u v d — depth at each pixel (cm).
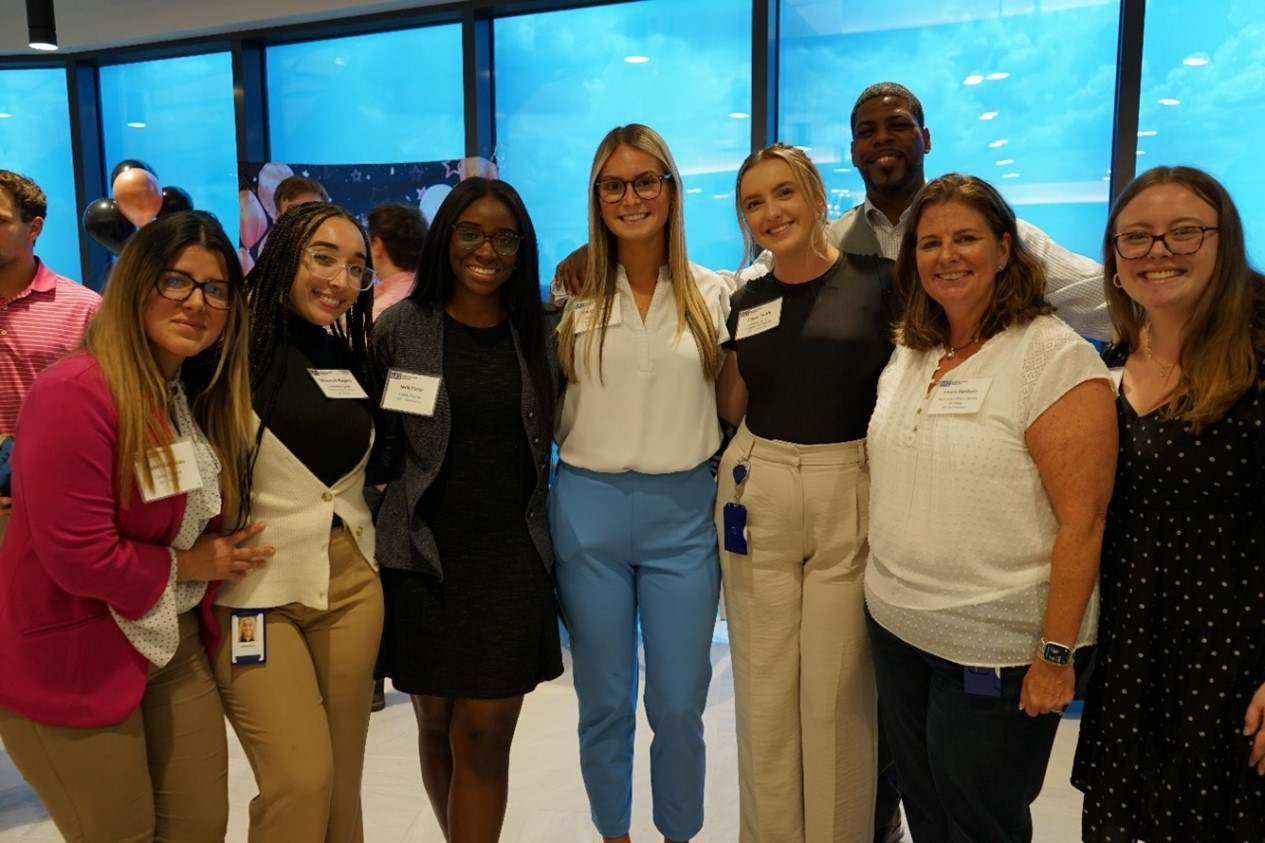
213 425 164
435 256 192
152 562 151
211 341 154
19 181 249
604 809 221
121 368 146
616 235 208
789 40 420
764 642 201
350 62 498
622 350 203
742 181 196
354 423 179
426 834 254
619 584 210
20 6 523
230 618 168
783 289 200
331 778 171
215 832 168
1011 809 167
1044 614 158
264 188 462
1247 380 143
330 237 172
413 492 187
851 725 198
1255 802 148
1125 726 156
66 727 148
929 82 400
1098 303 231
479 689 190
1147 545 154
